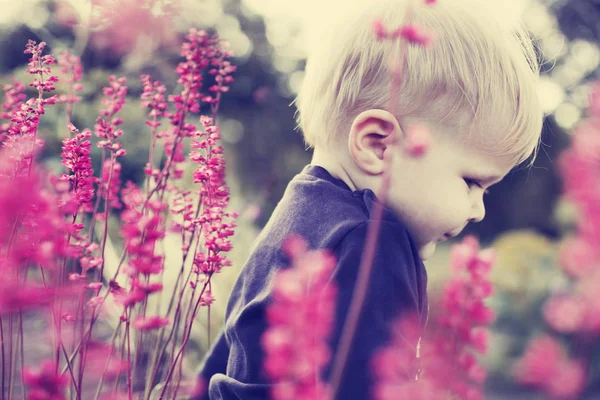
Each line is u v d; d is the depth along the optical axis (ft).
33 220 2.60
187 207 3.61
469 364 2.23
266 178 28.53
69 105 3.94
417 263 3.38
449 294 2.30
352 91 3.68
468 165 3.52
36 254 2.50
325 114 3.82
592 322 1.31
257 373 3.48
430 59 3.50
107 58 6.31
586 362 1.40
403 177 3.47
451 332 2.26
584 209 1.36
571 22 24.72
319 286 2.15
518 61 3.75
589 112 1.43
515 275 17.78
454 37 3.60
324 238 3.33
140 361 3.71
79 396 3.01
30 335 4.51
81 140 3.51
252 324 3.57
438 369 2.22
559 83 19.72
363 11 3.87
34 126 3.24
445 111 3.47
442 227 3.51
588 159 1.39
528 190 35.63
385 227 3.27
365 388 2.87
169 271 6.05
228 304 4.06
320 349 2.01
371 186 3.56
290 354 1.95
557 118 13.88
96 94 6.68
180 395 4.64
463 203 3.50
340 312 3.01
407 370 2.48
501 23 3.87
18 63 8.00
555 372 1.40
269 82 28.60
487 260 2.30
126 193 3.80
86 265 3.04
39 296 2.46
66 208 2.87
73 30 6.23
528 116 3.66
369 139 3.51
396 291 3.13
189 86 3.90
